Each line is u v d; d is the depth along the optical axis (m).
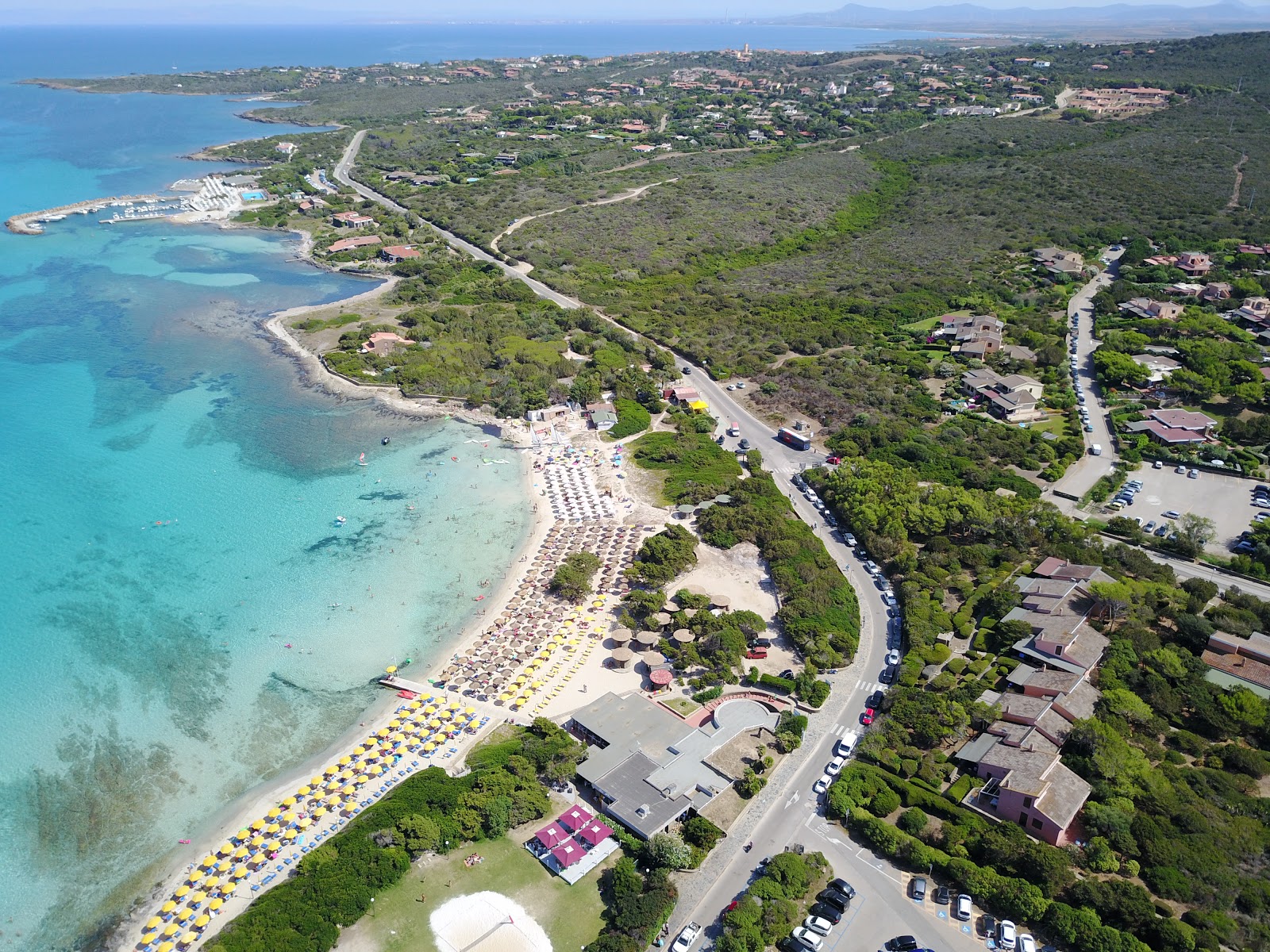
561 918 62.38
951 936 59.75
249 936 59.50
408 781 73.69
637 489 126.69
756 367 165.50
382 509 121.31
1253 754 72.56
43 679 88.06
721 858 66.69
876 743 75.94
